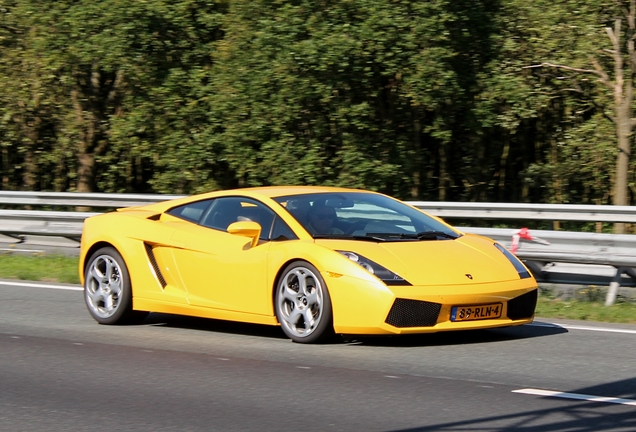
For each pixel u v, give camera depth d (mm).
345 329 10586
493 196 37625
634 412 7906
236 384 9188
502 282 10844
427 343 11164
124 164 33219
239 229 11258
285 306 11195
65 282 17438
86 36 29297
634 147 29625
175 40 30359
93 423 7848
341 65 26547
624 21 27656
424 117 31172
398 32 26984
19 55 32688
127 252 12695
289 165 28859
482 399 8422
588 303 14516
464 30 27906
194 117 30484
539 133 36406
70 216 20922
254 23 28750
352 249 10820
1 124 33938
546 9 28641
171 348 11148
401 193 30656
